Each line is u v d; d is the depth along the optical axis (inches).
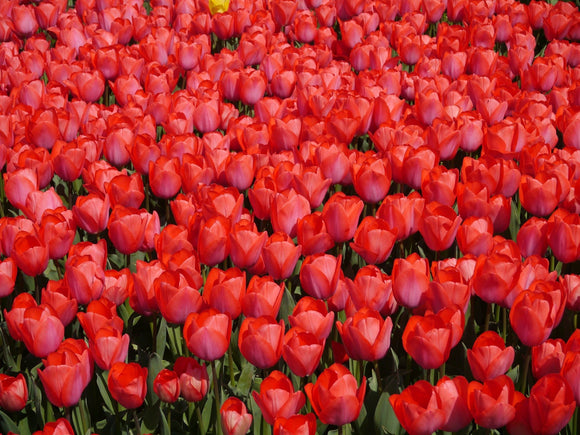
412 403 74.8
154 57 139.5
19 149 106.7
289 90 126.0
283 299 89.4
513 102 121.0
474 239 87.5
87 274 84.7
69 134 112.0
